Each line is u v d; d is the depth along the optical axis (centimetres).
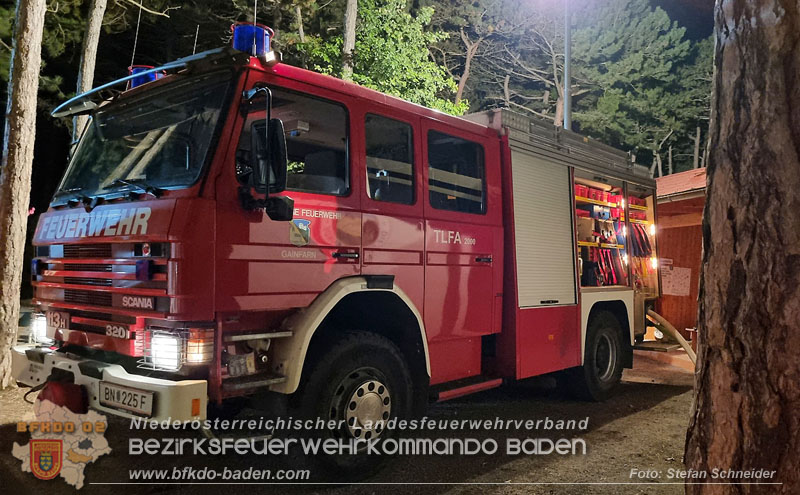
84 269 411
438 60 3666
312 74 422
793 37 217
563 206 657
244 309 368
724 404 225
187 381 339
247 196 370
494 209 569
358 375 433
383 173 465
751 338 218
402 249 470
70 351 428
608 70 3594
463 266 527
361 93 452
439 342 508
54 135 1966
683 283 1217
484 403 689
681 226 1238
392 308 476
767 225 217
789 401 210
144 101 433
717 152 233
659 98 3606
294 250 396
